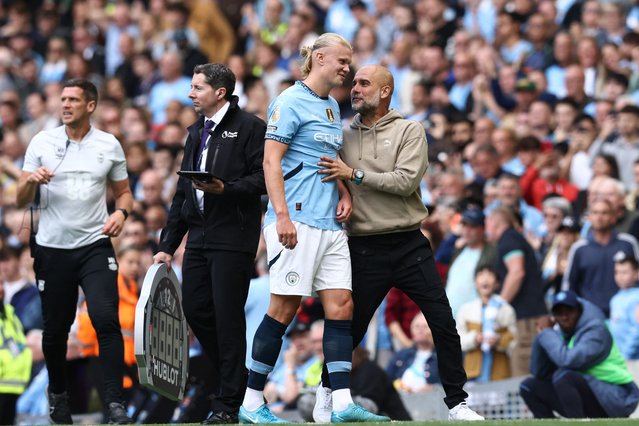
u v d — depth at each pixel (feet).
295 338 127.95
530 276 126.00
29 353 122.52
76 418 121.08
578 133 152.87
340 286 81.76
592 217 128.36
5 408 120.47
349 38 207.31
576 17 188.34
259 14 227.20
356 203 83.76
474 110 174.40
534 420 72.13
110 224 91.30
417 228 84.79
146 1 235.61
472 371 123.44
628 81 166.81
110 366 89.56
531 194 147.74
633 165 149.89
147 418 117.29
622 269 124.77
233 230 83.76
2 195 185.26
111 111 190.80
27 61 222.89
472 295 128.16
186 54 209.26
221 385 83.41
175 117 183.83
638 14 188.85
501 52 185.68
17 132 205.46
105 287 90.79
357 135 84.53
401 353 127.65
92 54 227.40
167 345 86.02
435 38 192.13
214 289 83.61
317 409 84.43
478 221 128.47
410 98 182.29
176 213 87.66
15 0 250.57
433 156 151.33
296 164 81.51
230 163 84.38
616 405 107.45
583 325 108.17
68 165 92.07
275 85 199.11
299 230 80.89
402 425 71.72
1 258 148.87
